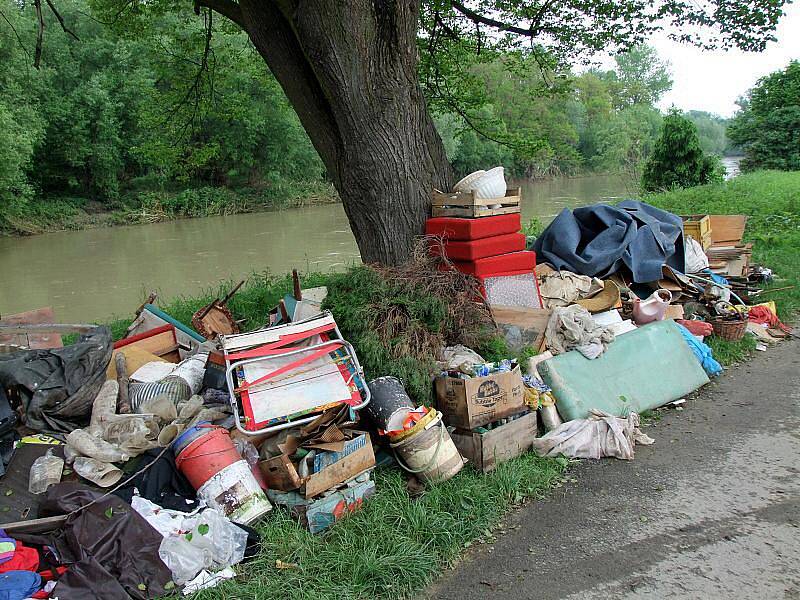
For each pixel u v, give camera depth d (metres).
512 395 4.91
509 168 52.31
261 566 3.68
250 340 4.76
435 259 6.46
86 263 20.84
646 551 3.77
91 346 4.84
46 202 34.19
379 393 4.62
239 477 3.98
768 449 4.91
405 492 4.35
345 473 4.17
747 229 14.12
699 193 20.09
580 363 5.71
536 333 6.10
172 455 4.19
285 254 20.33
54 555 3.53
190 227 31.33
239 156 39.50
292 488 4.08
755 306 8.12
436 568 3.73
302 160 42.62
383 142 7.02
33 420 4.51
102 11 12.20
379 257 7.27
